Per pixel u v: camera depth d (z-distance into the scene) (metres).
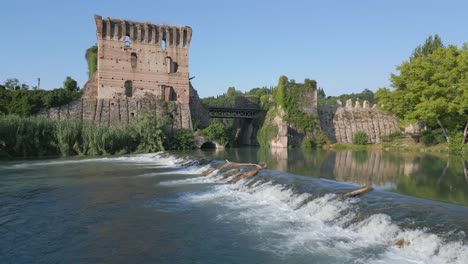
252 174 28.06
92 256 13.17
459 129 62.22
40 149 55.22
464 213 14.26
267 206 20.09
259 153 60.44
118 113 76.00
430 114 54.50
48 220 17.91
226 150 70.94
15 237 15.36
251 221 17.19
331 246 13.59
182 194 23.97
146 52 81.94
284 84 87.56
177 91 84.38
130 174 34.28
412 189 22.80
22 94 67.38
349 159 46.91
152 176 32.75
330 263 12.05
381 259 12.12
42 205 21.11
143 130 66.50
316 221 16.91
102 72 76.75
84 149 57.91
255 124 96.62
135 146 65.44
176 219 17.83
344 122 94.94
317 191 20.28
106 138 59.75
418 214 14.56
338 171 33.09
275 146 83.75
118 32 79.00
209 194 23.84
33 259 12.95
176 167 40.47
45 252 13.62
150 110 79.25
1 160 48.72
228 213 18.75
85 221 17.69
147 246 14.15
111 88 77.31
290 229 15.82
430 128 69.12
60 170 37.53
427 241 12.39
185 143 73.31
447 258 11.45
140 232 15.88
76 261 12.73
